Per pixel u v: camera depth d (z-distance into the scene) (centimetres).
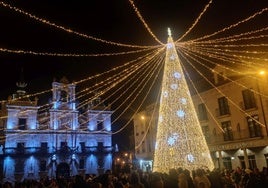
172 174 1073
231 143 3142
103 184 1148
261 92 2900
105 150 4994
